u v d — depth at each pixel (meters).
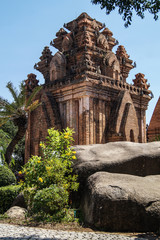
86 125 28.73
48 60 40.53
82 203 10.84
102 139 30.27
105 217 8.73
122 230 8.55
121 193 8.89
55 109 32.12
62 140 12.49
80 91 29.77
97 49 34.56
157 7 9.59
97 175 10.56
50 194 10.30
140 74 37.59
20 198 13.10
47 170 11.09
